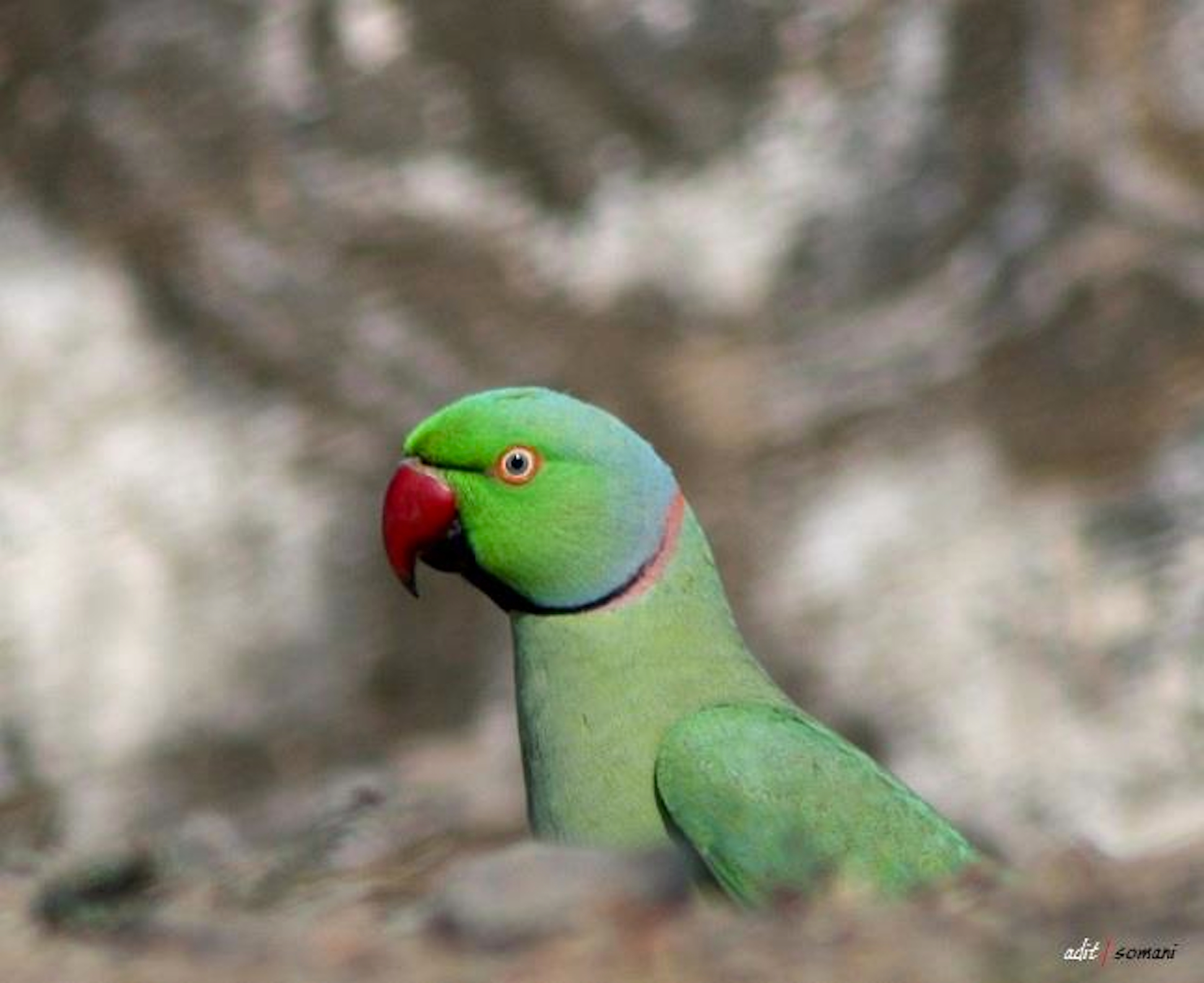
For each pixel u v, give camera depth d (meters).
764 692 7.40
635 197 17.73
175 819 16.19
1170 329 16.98
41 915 6.43
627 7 17.86
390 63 17.84
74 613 16.84
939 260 17.53
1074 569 16.28
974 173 17.62
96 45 17.66
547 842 7.49
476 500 7.49
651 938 5.66
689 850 7.12
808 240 17.61
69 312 17.34
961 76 17.73
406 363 17.50
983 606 16.33
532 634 7.50
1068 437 16.78
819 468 16.98
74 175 17.55
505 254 17.70
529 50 17.91
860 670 16.34
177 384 17.33
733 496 16.97
